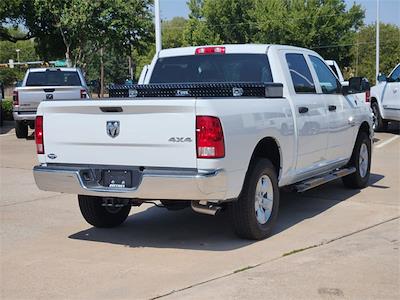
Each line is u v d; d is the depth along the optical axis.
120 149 5.97
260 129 6.22
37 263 5.83
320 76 8.16
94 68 56.94
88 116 6.11
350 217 7.45
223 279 5.21
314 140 7.49
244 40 69.31
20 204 8.51
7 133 19.50
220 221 7.46
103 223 7.09
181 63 7.80
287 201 8.48
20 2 25.00
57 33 26.94
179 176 5.59
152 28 27.44
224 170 5.66
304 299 4.72
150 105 5.71
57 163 6.37
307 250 6.02
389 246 6.12
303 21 63.16
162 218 7.71
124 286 5.12
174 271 5.50
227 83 6.82
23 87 16.58
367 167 9.39
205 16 70.44
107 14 25.55
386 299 4.71
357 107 8.98
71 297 4.90
